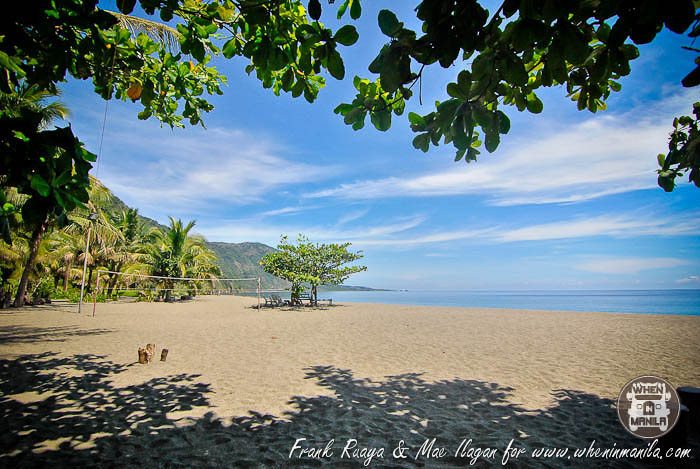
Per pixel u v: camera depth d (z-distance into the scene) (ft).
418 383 17.94
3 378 18.17
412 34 4.95
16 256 59.67
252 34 6.59
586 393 16.28
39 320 42.65
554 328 39.63
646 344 28.63
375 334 35.47
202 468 9.80
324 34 5.66
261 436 11.87
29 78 6.65
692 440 11.32
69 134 5.37
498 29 4.78
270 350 26.66
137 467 9.79
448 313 60.90
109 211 100.22
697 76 4.16
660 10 3.69
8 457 10.21
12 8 5.17
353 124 6.92
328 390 16.76
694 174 7.93
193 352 25.58
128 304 76.79
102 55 6.96
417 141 6.46
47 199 5.47
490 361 23.04
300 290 77.56
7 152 5.09
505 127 5.58
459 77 5.25
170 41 19.48
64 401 14.96
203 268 111.34
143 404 14.71
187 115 11.71
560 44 4.42
